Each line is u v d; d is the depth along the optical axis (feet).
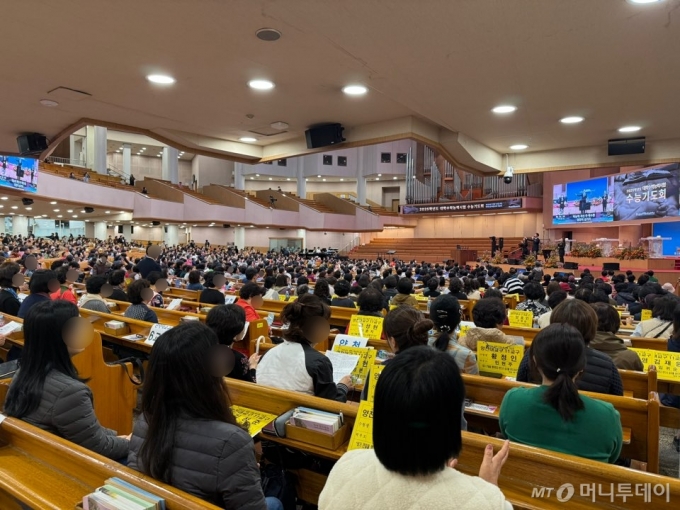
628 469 5.39
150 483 4.95
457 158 24.68
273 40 12.42
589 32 11.45
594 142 24.09
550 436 6.23
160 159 131.85
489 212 93.97
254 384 8.48
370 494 3.59
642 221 57.36
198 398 5.28
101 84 16.33
